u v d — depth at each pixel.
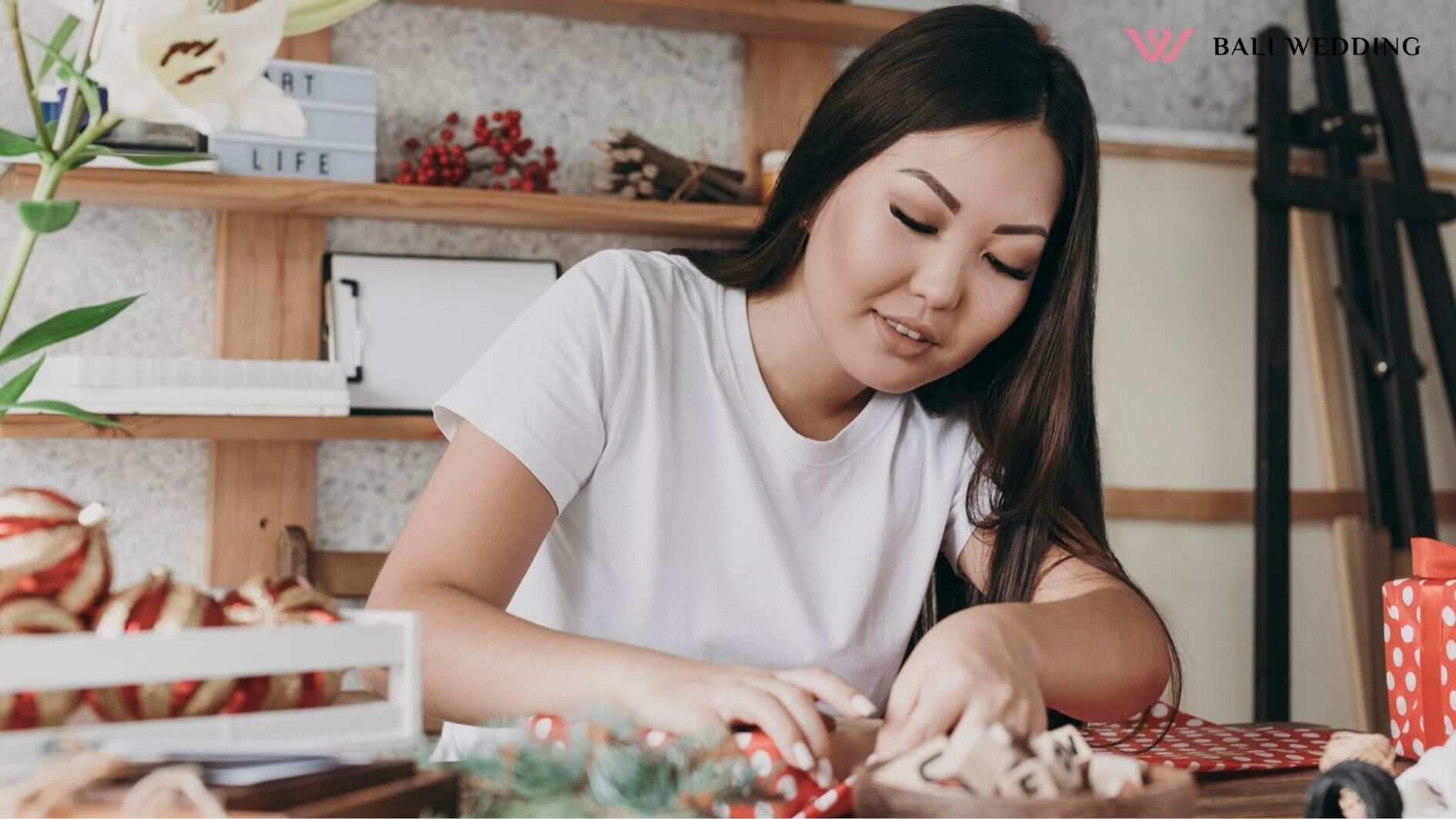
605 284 1.14
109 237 2.17
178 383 1.93
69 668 0.46
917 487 1.23
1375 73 2.90
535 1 2.35
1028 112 0.97
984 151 0.95
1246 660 2.76
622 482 1.12
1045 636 0.84
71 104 0.71
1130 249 2.76
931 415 1.25
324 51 2.26
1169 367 2.77
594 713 0.61
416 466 2.34
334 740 0.51
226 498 2.20
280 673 0.53
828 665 1.18
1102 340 2.72
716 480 1.16
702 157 2.50
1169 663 0.97
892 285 0.98
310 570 2.16
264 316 2.21
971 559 1.24
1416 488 2.72
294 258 2.23
